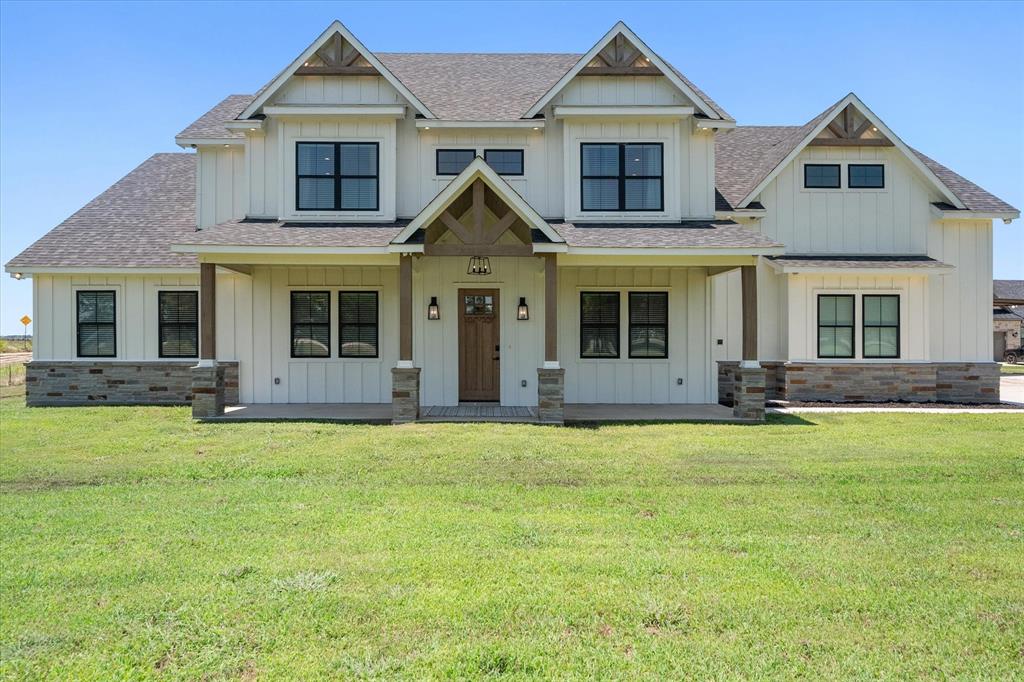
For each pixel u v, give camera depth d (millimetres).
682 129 14711
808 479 7832
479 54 18156
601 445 9797
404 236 11789
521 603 4305
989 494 7117
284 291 14859
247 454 9133
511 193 11766
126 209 17469
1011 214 16125
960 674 3506
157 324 15570
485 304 14414
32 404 15547
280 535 5676
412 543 5461
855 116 16297
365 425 11711
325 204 14328
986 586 4617
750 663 3598
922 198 16375
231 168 15953
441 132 14586
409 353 12000
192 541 5500
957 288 16375
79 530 5797
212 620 4059
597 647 3762
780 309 16109
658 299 14930
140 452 9312
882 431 11195
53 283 15609
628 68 14508
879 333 15906
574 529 5879
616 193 14422
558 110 14180
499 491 7227
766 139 18828
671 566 4957
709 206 14766
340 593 4449
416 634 3904
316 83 14523
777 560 5098
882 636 3908
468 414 12758
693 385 14875
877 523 6078
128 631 3936
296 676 3453
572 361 14859
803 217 16250
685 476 7973
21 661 3602
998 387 16250
